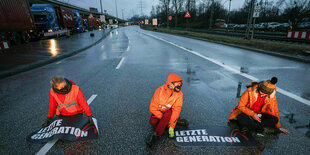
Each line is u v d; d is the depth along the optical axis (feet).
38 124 9.61
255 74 18.70
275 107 8.00
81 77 18.79
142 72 20.33
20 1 46.44
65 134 7.56
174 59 27.94
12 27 42.73
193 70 20.80
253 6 45.88
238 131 8.42
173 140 7.89
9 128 9.21
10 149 7.53
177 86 7.07
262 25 113.19
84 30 123.13
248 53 32.58
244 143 7.60
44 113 10.89
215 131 8.43
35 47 42.29
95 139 8.04
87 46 44.98
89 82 16.94
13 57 29.12
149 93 13.79
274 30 95.55
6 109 11.50
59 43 51.60
